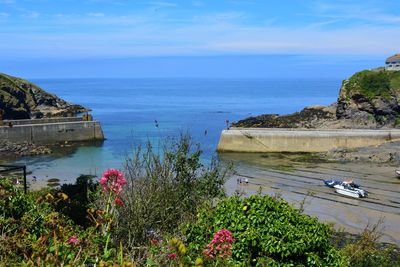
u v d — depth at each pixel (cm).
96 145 7062
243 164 5797
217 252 736
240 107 16275
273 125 8275
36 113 9812
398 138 6800
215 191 1208
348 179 4878
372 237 1772
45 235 630
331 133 6756
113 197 775
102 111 13888
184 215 1034
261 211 876
